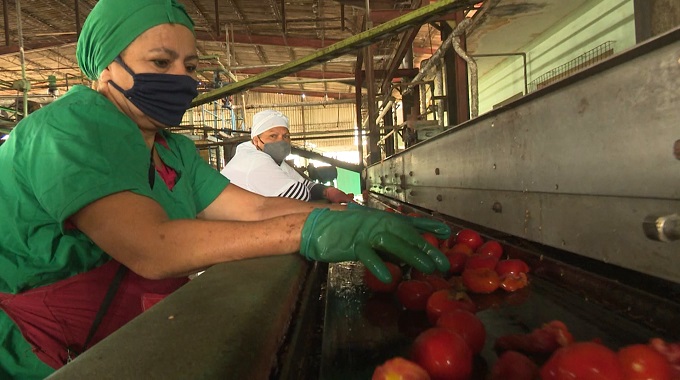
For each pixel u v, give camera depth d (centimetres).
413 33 534
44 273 111
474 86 285
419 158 322
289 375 75
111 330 118
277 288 84
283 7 771
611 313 110
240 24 1032
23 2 930
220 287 83
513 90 816
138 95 120
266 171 321
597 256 112
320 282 157
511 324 113
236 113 1431
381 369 77
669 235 87
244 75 1579
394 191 446
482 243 183
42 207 102
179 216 138
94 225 93
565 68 637
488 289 133
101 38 117
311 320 116
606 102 104
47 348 112
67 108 102
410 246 96
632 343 96
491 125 175
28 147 100
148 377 50
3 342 113
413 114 807
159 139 152
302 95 1884
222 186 167
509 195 162
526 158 146
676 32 81
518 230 156
